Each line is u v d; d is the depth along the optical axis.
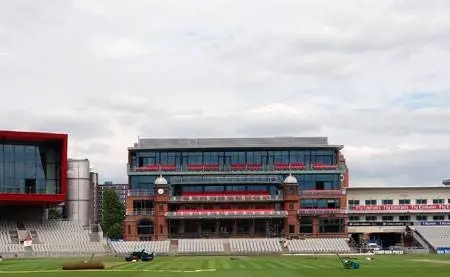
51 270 73.25
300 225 147.88
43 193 129.88
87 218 147.38
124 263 88.62
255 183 151.38
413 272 67.00
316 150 154.75
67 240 129.25
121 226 185.50
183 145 155.25
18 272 69.69
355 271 68.81
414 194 168.50
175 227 148.62
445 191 168.38
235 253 130.12
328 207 150.12
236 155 154.38
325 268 74.81
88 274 65.12
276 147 153.38
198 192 151.50
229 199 148.25
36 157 131.25
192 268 75.06
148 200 149.88
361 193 168.88
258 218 147.38
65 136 128.75
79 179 147.12
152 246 134.00
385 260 96.56
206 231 149.12
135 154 154.12
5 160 128.88
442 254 126.00
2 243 124.06
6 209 134.38
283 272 67.19
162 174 151.38
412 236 153.75
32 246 124.06
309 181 152.50
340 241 140.75
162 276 61.25
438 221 163.88
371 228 163.38
